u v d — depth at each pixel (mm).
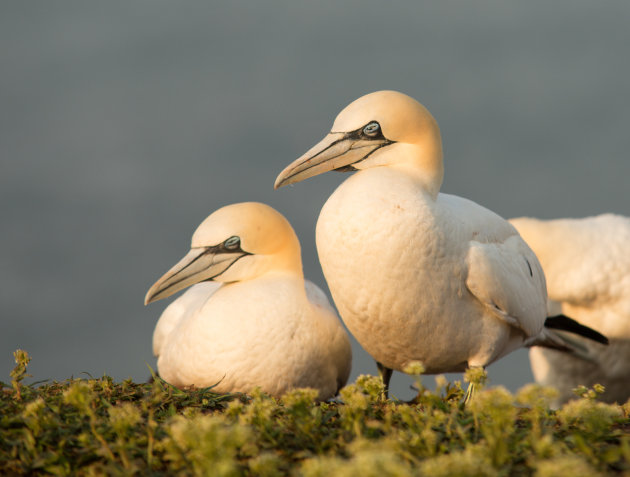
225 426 8031
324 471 6035
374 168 12570
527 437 7719
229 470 6266
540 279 13953
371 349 12930
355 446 6840
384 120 12672
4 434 8148
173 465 7270
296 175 12906
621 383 18266
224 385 13445
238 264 14391
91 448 7676
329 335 14086
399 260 11758
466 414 8930
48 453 7773
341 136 12891
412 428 7977
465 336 12484
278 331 13492
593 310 17828
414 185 12266
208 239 14391
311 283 15664
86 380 10961
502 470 6840
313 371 13891
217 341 13398
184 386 13602
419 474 6324
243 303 13578
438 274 11969
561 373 18609
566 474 5984
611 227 17750
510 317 12617
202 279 14391
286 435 8227
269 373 13461
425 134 12766
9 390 10375
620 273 17312
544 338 15633
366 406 8391
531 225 17922
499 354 13336
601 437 8047
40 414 8234
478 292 12219
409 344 12445
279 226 14555
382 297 11961
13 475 7566
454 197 13297
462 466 6164
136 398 10500
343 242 11977
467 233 12328
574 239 17547
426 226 11805
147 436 8016
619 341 17750
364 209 11859
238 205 14680
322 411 9516
